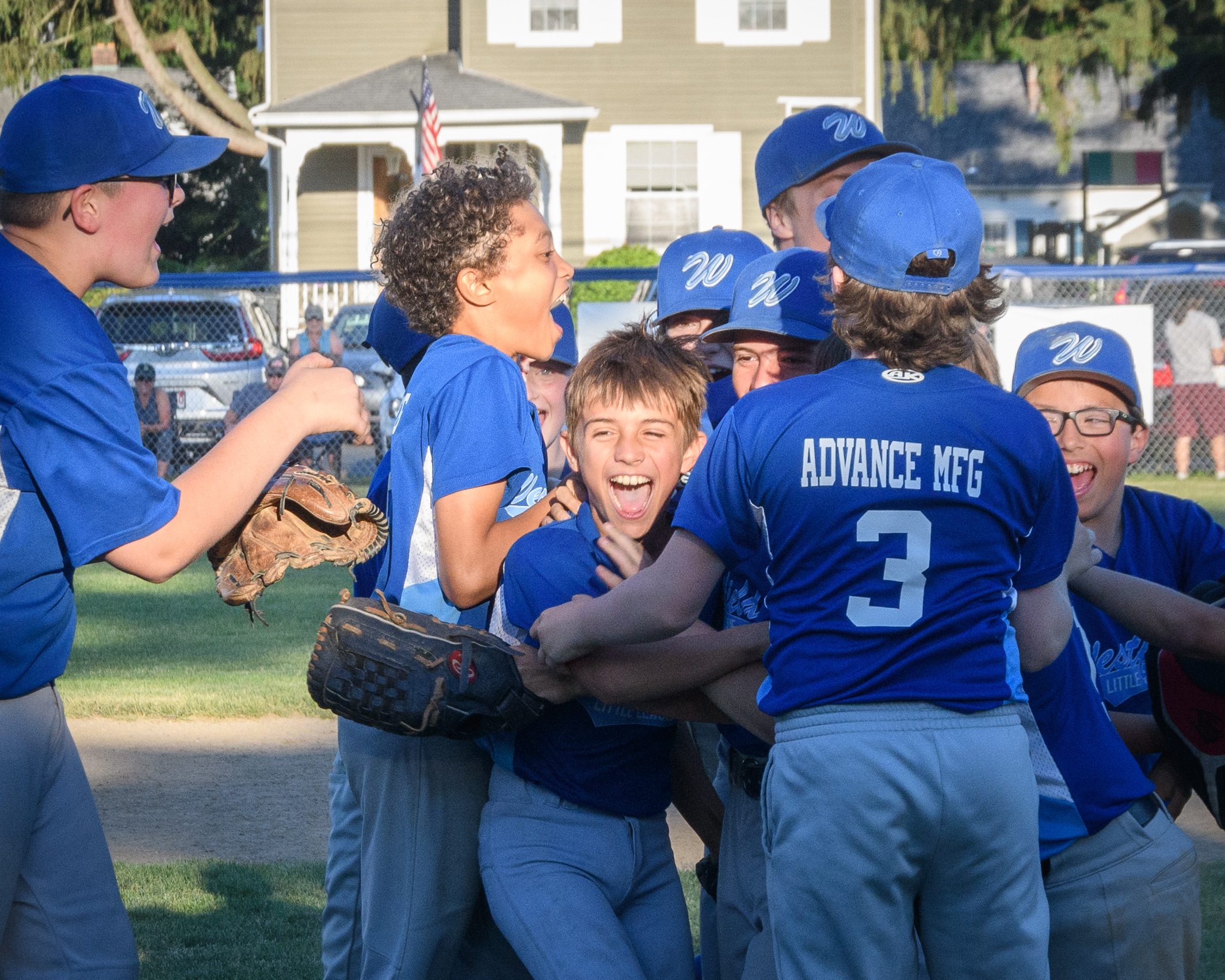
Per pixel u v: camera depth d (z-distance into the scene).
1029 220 74.31
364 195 39.78
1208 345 24.70
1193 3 42.97
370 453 23.62
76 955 4.27
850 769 3.55
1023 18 43.41
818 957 3.62
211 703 11.37
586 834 4.36
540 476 4.78
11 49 43.84
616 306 20.62
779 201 6.21
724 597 4.58
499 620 4.57
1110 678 5.05
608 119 39.16
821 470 3.67
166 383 23.05
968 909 3.67
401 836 4.61
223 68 56.69
